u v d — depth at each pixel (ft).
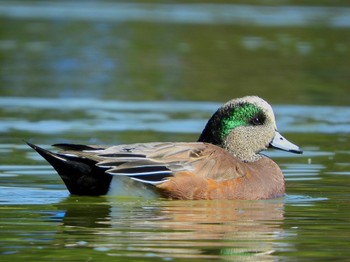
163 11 125.49
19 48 94.79
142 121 60.85
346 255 30.37
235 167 39.52
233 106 42.37
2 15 117.70
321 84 77.71
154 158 38.14
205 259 29.60
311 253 30.63
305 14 122.21
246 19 117.70
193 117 62.80
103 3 132.57
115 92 72.59
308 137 56.95
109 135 55.52
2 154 49.29
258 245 31.55
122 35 104.58
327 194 40.98
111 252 30.32
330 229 34.04
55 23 112.57
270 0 135.23
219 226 34.24
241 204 38.52
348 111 66.39
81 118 61.67
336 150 52.70
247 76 80.94
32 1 133.90
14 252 30.27
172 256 29.91
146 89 74.23
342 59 91.09
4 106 65.72
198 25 112.47
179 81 78.07
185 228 33.78
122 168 37.42
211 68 84.89
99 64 86.79
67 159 37.76
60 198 38.75
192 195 38.27
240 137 42.19
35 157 48.65
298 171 46.52
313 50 96.27
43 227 33.73
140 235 32.63
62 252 30.25
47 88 73.67
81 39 101.24
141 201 37.99
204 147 39.55
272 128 42.57
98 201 38.19
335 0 133.28
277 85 76.84
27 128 57.57
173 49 96.22
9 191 40.29
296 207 38.06
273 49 96.89
